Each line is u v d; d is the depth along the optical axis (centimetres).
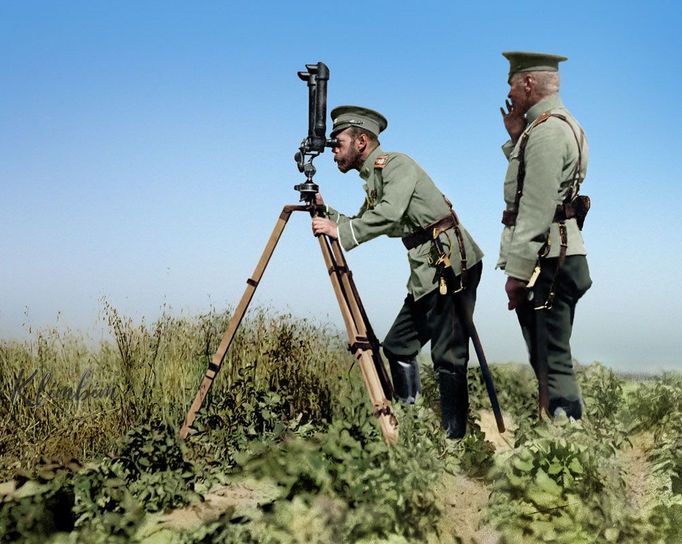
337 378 541
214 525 346
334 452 394
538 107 429
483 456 427
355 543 340
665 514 353
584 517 337
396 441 392
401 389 481
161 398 497
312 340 568
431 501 363
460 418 459
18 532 340
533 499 344
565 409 427
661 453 445
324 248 429
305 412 519
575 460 358
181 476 392
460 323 453
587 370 582
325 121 437
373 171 459
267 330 564
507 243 432
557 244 417
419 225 450
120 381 497
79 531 346
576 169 420
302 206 438
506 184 433
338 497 375
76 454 445
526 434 414
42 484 374
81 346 515
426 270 450
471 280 455
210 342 551
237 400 493
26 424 456
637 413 533
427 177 451
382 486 366
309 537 341
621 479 379
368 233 431
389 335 475
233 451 447
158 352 530
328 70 436
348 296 427
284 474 402
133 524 351
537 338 431
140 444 407
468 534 351
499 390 585
